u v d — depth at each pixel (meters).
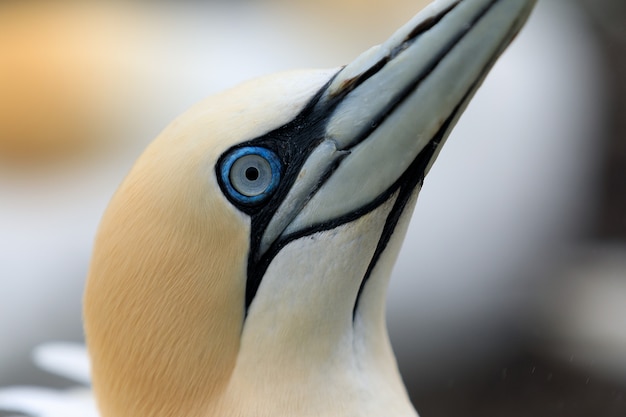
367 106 5.59
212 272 5.62
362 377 5.80
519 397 16.06
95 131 19.88
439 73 5.45
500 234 17.70
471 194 17.64
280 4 21.50
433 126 5.50
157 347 5.75
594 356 16.25
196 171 5.56
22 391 10.12
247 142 5.58
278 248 5.66
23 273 15.87
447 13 5.43
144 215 5.69
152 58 20.58
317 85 5.73
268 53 20.66
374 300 5.88
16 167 19.61
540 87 19.14
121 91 20.19
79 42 20.64
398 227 5.73
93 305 5.93
